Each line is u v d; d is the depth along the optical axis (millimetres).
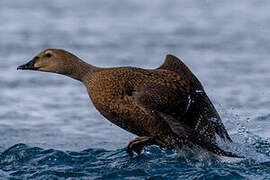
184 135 10766
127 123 11891
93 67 12523
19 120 17438
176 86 11766
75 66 12633
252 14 33812
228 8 35969
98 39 28406
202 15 34062
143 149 13234
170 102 11570
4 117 17734
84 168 12031
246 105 18078
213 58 24500
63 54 12781
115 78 11820
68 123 17219
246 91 19688
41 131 16438
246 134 14742
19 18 33125
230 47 26438
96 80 12031
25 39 28141
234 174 11000
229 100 18672
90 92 12148
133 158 12750
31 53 25250
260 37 28266
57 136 15867
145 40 28188
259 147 13414
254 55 24828
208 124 12180
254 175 11094
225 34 29109
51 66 12836
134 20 32969
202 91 12281
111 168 11969
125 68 12008
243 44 26922
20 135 16000
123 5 37438
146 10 35781
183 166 11766
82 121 17422
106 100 11859
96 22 32438
